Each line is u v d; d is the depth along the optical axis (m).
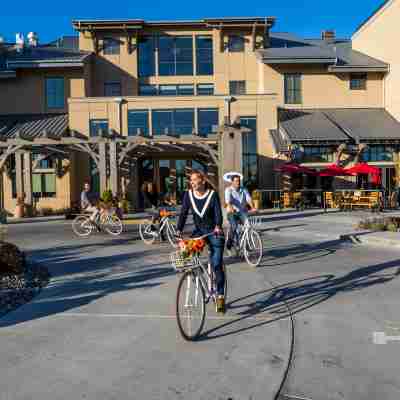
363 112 31.02
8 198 28.92
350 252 11.22
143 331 5.41
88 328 5.53
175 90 32.81
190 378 4.11
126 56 32.50
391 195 25.20
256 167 29.20
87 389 3.91
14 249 9.52
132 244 13.14
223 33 32.56
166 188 30.42
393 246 12.05
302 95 31.44
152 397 3.76
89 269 9.36
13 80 31.23
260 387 3.93
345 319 5.85
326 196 26.38
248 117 29.25
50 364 4.44
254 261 9.66
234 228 10.27
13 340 5.12
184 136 23.34
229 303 6.60
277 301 6.70
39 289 7.71
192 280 5.24
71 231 17.00
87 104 29.06
